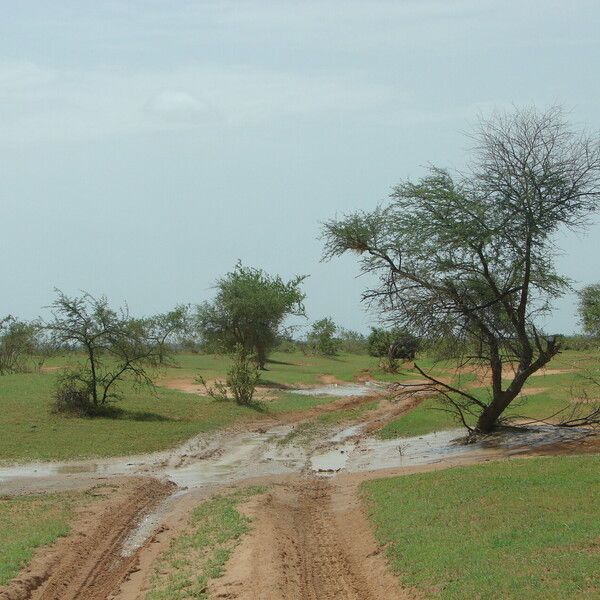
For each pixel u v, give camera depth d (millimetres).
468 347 36125
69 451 36125
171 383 66188
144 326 59094
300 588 16391
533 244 33094
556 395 47281
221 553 18359
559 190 32688
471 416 42062
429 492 22828
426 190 33250
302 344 128125
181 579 17203
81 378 46656
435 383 36625
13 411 44844
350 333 147500
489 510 19453
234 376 53375
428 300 34219
